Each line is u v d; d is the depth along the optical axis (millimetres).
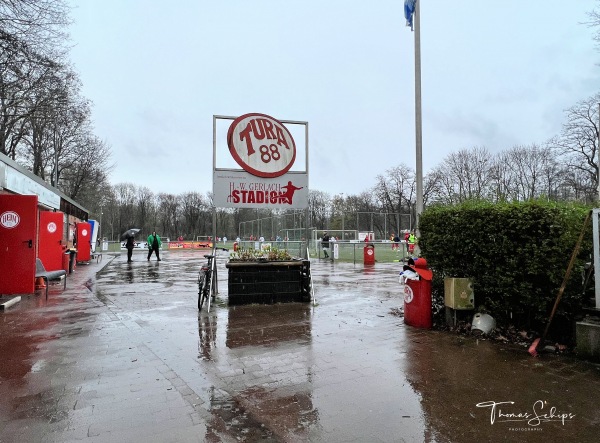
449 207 6160
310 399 3383
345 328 5820
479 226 5414
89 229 19984
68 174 36812
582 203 5629
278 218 23188
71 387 3605
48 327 5844
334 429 2857
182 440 2697
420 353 4629
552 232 4648
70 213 20312
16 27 12656
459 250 5766
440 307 6453
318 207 66250
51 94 17984
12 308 7301
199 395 3455
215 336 5379
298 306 7539
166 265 18547
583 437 2740
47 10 12945
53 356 4488
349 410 3168
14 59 13531
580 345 4379
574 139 37000
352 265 18750
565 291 4734
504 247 5070
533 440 2705
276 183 8375
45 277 8320
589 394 3455
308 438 2729
